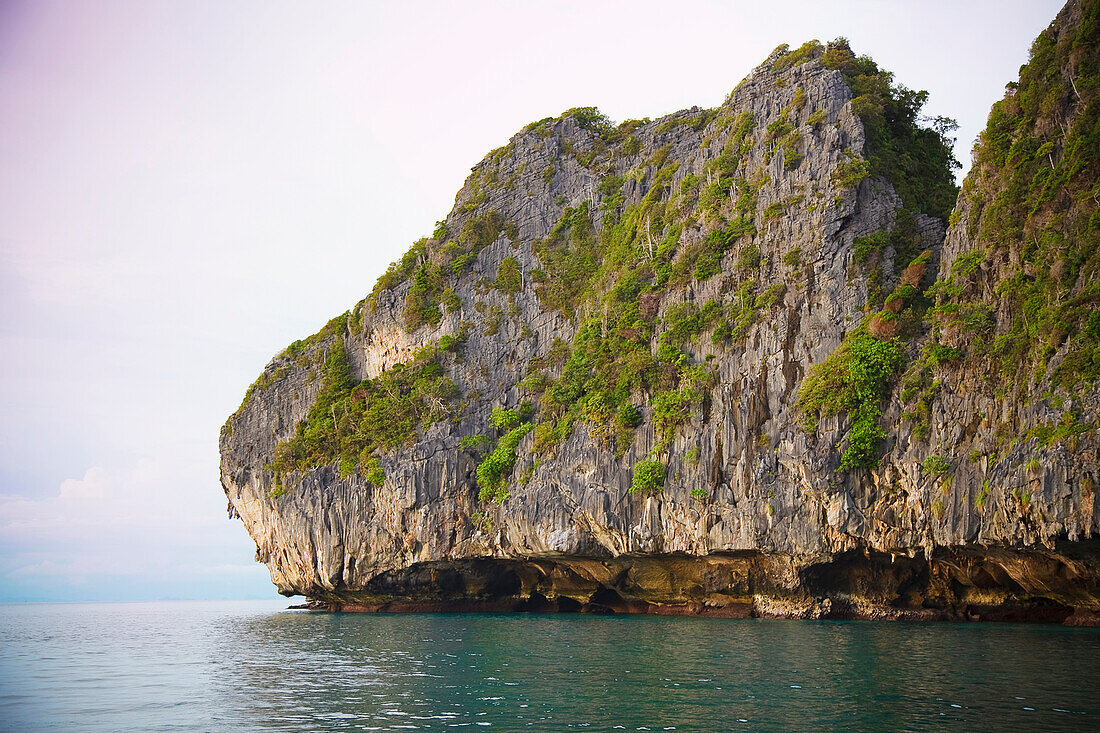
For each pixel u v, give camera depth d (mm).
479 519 85250
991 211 64000
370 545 90250
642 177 99750
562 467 79875
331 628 74188
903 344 66375
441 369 95438
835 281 72312
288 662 50906
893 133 83250
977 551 59531
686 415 74438
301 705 36781
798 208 76812
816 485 65062
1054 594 59094
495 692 37969
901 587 66188
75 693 42031
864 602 67312
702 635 56750
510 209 105625
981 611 63594
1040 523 52875
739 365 74500
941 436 60969
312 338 113000
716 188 84250
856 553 65312
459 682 40719
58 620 129250
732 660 44906
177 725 33844
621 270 91188
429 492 87750
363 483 91312
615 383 81688
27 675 49031
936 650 46469
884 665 42000
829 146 77312
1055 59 63875
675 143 100188
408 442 90625
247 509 107625
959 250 67125
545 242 101562
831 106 79750
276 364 111562
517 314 97812
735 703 34375
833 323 71188
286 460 100875
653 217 91062
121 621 121750
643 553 74625
